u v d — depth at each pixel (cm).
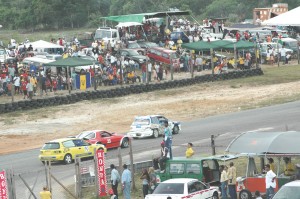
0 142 8419
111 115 9950
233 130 8275
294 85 12031
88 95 10831
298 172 5119
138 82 12131
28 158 7381
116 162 6700
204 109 10212
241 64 13238
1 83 10975
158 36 14962
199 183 4994
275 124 8506
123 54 13438
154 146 7519
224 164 5994
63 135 8750
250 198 5091
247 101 10731
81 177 5891
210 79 12412
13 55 13600
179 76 12719
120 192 5747
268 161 6025
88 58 12462
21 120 9575
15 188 5928
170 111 10169
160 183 4928
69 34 19762
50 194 5238
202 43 13150
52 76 11481
